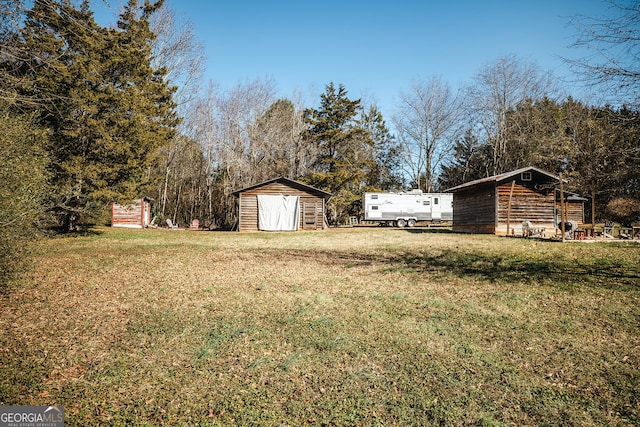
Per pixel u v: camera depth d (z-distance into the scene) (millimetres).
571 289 8305
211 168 43656
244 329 5980
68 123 17500
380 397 3969
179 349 5250
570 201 26875
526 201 21875
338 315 6684
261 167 40562
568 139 27969
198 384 4281
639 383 4156
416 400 3900
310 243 19359
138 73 20391
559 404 3781
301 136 41000
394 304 7391
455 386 4164
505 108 36781
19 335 5773
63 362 4840
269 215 28812
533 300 7574
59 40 15508
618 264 10648
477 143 42531
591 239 17391
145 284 9305
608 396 3916
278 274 10672
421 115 43750
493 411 3684
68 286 9023
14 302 7582
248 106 40781
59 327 6148
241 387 4211
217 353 5105
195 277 10211
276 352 5117
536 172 21906
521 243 16266
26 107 11703
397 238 20922
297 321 6355
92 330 6008
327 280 9781
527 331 5832
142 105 19766
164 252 15305
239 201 28641
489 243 16656
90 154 18438
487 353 5016
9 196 7180
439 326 6066
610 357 4840
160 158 22141
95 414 3705
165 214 46469
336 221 43500
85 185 18266
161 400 3951
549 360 4789
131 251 15453
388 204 34312
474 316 6586
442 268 11211
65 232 21438
